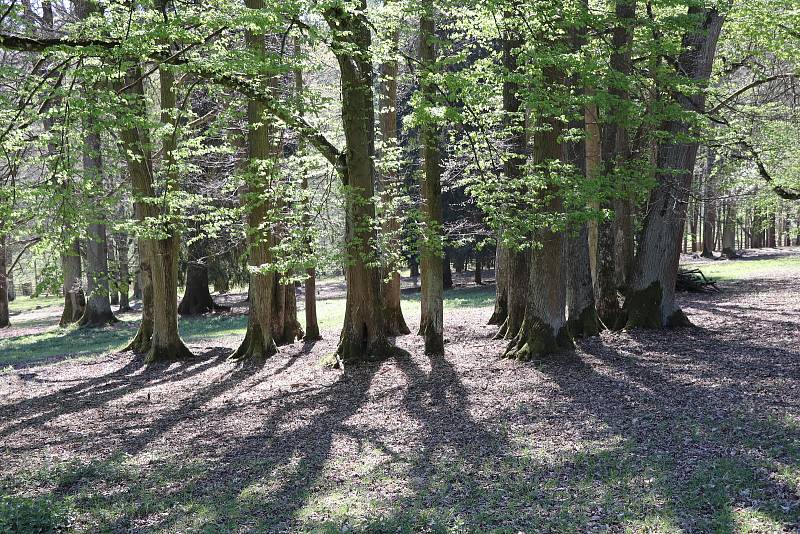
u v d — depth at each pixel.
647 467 6.25
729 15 12.37
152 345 15.27
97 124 8.07
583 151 12.52
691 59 12.25
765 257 33.84
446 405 9.53
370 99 12.84
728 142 13.05
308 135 11.67
